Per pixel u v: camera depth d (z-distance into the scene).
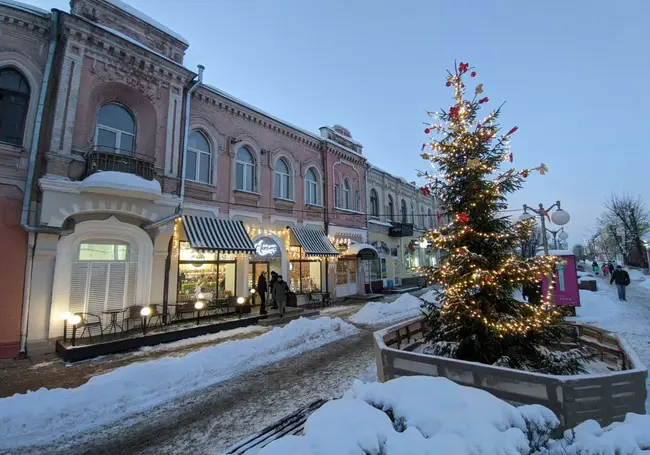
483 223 6.13
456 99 6.47
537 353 5.52
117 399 5.64
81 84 9.77
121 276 10.48
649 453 2.75
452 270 5.92
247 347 8.16
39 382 6.69
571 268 11.36
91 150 9.62
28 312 8.71
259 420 5.02
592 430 3.28
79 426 4.99
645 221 40.88
